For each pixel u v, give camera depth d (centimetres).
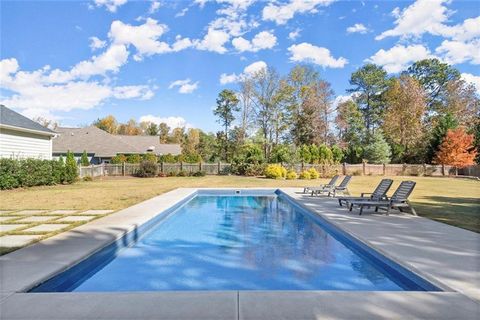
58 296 353
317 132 4119
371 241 593
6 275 416
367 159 3488
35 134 1986
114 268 542
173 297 350
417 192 1573
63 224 764
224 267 546
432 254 506
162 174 2900
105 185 1978
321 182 2270
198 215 1109
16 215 895
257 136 3984
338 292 362
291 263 568
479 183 2158
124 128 6800
